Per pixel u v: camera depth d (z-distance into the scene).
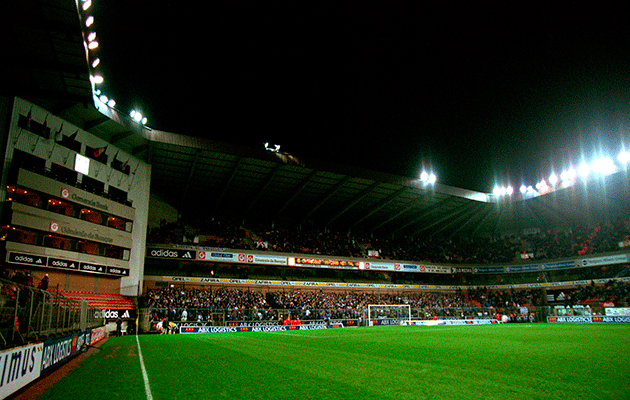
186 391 8.79
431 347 18.47
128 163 35.69
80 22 21.05
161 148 36.53
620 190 48.81
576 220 58.38
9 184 24.98
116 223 34.38
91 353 16.95
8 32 21.80
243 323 36.59
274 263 46.34
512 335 25.61
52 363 12.07
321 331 34.44
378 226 59.97
